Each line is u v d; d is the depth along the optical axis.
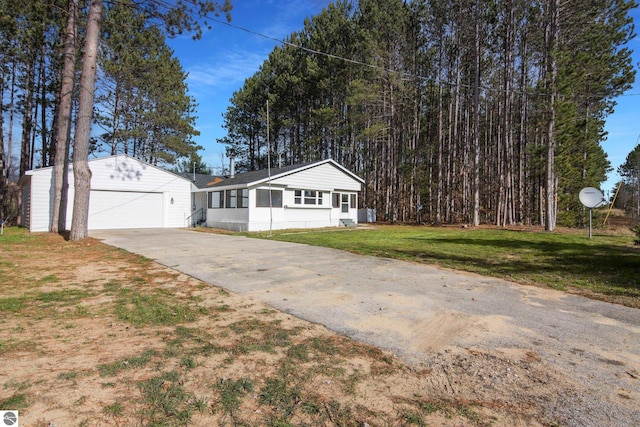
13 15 14.71
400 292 5.04
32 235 12.41
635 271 6.67
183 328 3.54
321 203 19.02
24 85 20.42
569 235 14.62
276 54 29.61
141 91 22.77
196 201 20.53
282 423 2.03
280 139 33.19
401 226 21.36
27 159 21.23
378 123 23.14
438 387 2.48
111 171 16.97
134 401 2.21
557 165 16.84
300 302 4.48
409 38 24.30
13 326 3.51
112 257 7.90
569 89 15.44
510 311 4.21
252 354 2.95
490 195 27.83
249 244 10.72
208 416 2.08
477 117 19.91
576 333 3.52
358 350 3.07
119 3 10.99
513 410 2.20
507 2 19.97
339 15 24.47
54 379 2.45
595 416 2.13
